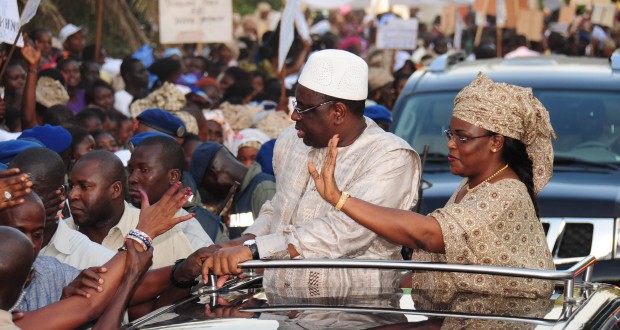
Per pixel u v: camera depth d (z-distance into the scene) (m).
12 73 10.72
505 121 4.82
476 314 4.14
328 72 5.24
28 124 9.59
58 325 4.38
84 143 8.22
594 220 7.96
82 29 16.56
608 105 9.21
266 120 11.61
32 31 14.79
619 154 8.85
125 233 5.97
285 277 4.91
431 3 21.91
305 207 5.41
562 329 3.90
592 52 22.73
